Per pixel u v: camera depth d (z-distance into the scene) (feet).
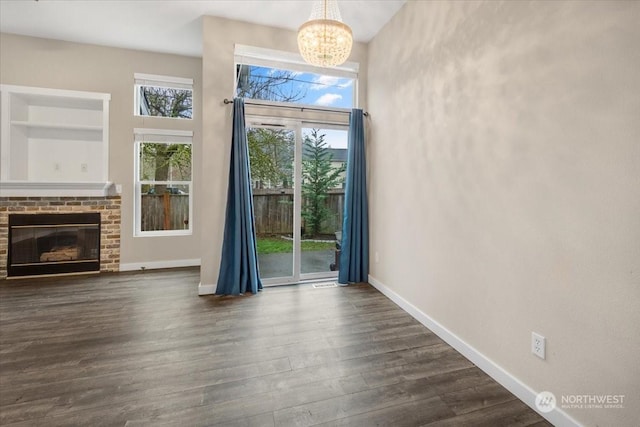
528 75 5.84
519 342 6.09
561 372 5.29
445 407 5.81
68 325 9.01
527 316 5.91
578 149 4.99
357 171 12.72
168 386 6.34
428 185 9.02
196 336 8.44
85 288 12.24
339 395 6.12
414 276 9.77
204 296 11.47
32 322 9.17
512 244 6.23
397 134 10.71
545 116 5.53
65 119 14.44
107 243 14.55
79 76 13.83
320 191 13.52
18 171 13.37
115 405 5.76
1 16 11.62
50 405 5.72
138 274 14.21
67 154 14.44
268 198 12.86
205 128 11.43
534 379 5.77
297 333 8.68
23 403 5.76
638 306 4.29
